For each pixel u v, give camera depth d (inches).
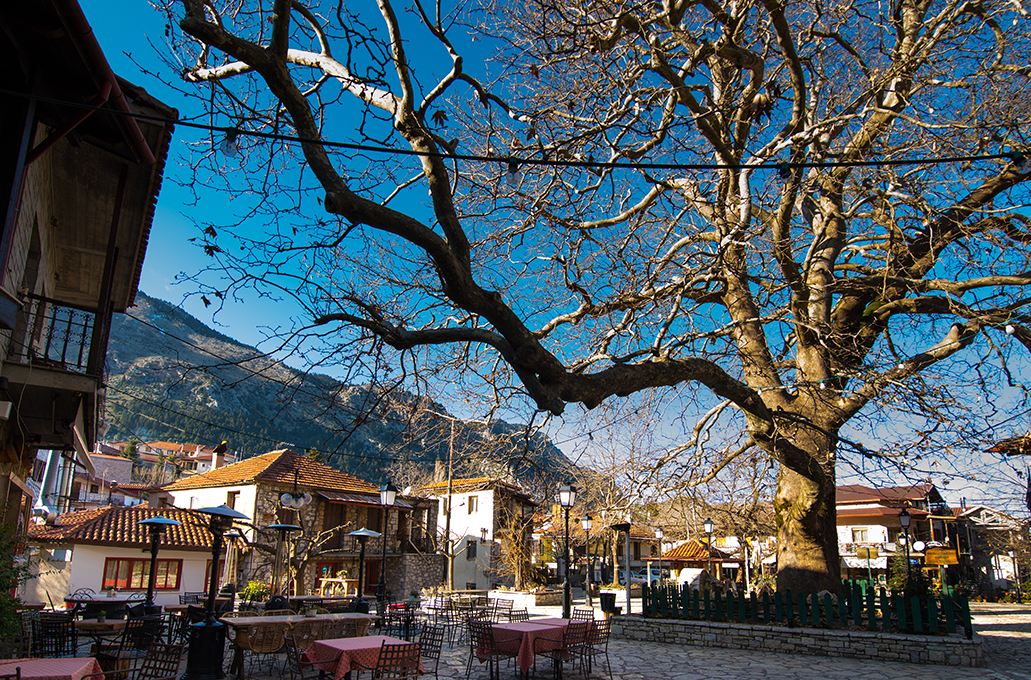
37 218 372.5
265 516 1159.6
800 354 515.5
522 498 1523.1
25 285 394.0
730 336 466.3
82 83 265.6
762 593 546.6
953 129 400.5
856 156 442.6
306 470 1275.8
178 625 484.4
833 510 520.7
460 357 418.9
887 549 1343.5
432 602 799.1
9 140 249.4
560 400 240.2
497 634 397.1
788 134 459.8
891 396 378.6
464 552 1443.2
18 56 244.4
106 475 2428.6
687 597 579.5
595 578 1013.8
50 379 344.8
